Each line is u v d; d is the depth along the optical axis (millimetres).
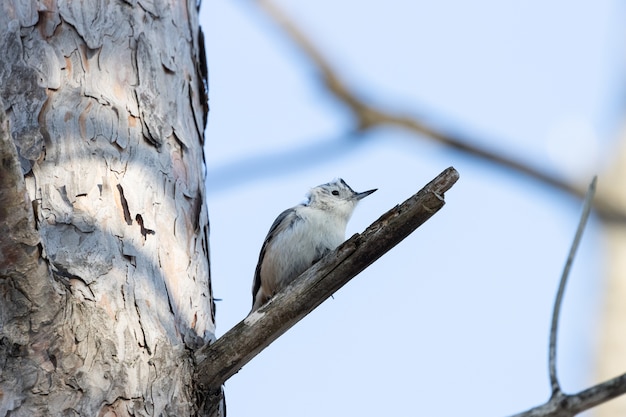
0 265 6531
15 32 8109
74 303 7082
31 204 6402
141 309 7578
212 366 7652
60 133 7879
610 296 8500
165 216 8180
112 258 7617
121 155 8086
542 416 5430
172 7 9172
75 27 8305
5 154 6051
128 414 7160
